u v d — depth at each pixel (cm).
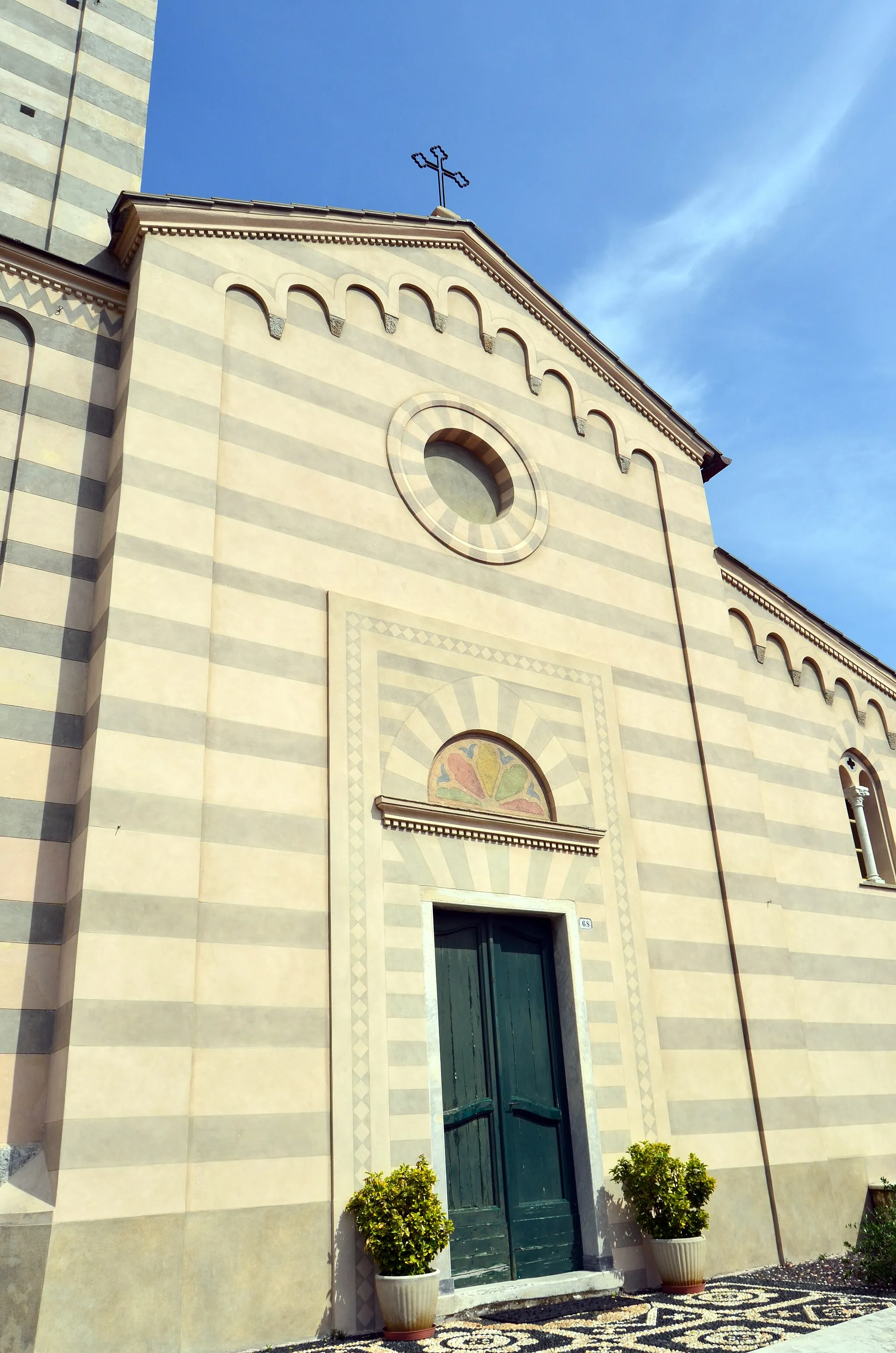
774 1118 1165
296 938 898
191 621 940
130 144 1266
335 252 1223
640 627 1331
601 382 1462
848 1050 1330
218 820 895
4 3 1253
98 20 1316
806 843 1442
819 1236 1148
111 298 1070
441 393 1252
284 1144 830
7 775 856
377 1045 905
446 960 1006
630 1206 1014
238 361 1082
